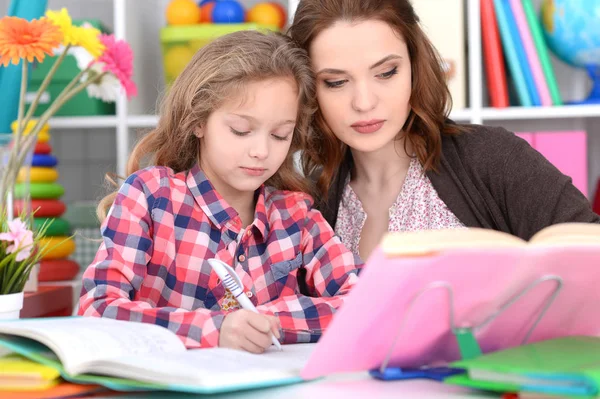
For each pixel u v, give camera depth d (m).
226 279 0.97
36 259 1.28
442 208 1.42
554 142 2.19
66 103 2.28
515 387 0.62
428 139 1.42
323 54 1.25
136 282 1.11
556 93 2.21
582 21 2.15
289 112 1.17
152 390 0.71
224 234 1.22
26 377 0.71
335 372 0.69
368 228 1.48
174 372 0.65
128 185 1.18
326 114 1.30
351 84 1.26
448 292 0.67
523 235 1.36
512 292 0.70
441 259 0.63
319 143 1.44
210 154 1.20
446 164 1.42
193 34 2.24
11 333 0.78
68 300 1.78
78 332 0.78
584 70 2.49
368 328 0.66
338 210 1.49
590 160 2.49
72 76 2.26
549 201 1.33
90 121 2.27
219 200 1.23
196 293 1.20
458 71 2.20
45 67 2.27
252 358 0.78
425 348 0.73
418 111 1.39
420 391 0.67
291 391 0.68
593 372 0.60
